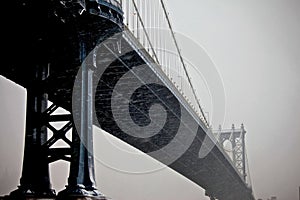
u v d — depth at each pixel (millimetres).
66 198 10008
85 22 11133
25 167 10812
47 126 11047
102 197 10469
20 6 10516
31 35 11336
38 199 10531
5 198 10555
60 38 11305
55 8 10625
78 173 10406
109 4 11398
